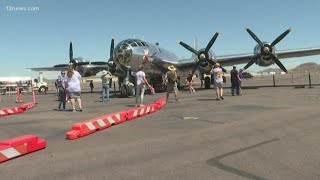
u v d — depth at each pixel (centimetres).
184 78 3094
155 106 1338
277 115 1102
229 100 1719
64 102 1564
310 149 651
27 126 1066
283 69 2694
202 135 814
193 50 2727
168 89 1702
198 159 602
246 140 744
